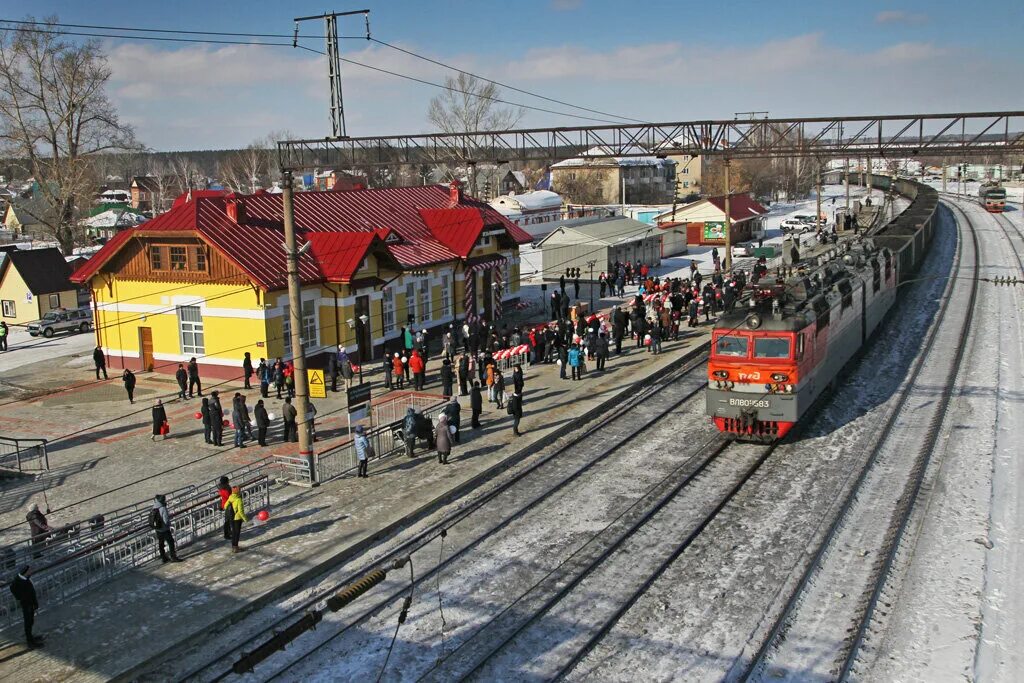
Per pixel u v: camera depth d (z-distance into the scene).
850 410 28.48
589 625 15.48
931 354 36.28
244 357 33.62
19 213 91.62
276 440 27.61
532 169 116.50
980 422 27.03
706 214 79.12
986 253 65.56
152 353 37.44
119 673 14.24
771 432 24.78
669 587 16.86
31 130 56.78
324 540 19.33
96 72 57.78
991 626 15.32
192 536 19.69
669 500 21.19
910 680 13.67
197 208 35.34
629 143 35.69
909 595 16.41
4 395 34.53
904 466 23.20
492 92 80.12
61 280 52.97
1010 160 174.00
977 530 19.12
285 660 14.70
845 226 59.06
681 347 39.06
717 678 13.71
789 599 16.14
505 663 14.35
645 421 28.30
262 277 33.62
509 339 37.91
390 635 15.39
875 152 34.22
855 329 33.19
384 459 25.02
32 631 15.62
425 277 42.31
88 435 28.77
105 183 158.88
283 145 37.72
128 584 17.61
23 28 54.50
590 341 36.28
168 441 27.81
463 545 19.00
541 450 25.78
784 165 131.38
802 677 13.77
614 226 64.12
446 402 29.89
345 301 36.59
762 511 20.41
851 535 19.03
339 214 42.56
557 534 19.44
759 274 49.16
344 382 34.56
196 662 14.84
